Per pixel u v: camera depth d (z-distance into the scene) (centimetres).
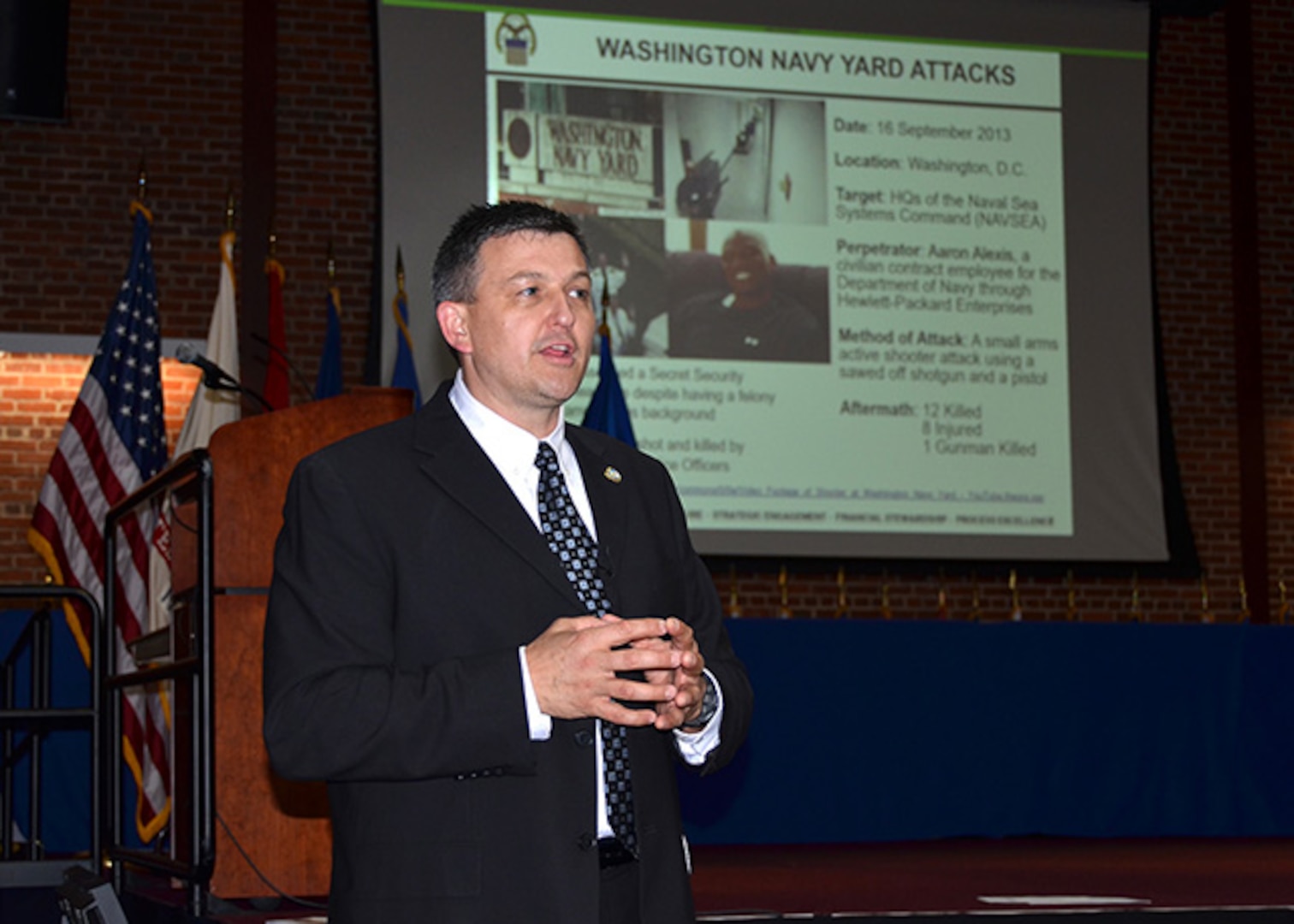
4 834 464
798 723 604
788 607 819
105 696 366
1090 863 544
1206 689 645
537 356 173
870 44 848
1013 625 631
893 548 820
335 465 171
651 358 802
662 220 812
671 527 188
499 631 165
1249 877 485
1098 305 863
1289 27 941
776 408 814
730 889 454
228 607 366
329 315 747
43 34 745
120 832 369
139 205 632
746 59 832
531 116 801
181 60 799
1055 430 848
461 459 173
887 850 611
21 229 770
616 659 154
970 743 621
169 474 338
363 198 814
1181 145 916
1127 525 852
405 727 154
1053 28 873
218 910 341
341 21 823
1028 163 861
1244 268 913
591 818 160
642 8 821
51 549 578
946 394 836
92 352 768
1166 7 894
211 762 312
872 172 841
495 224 177
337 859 168
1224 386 908
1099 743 634
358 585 166
